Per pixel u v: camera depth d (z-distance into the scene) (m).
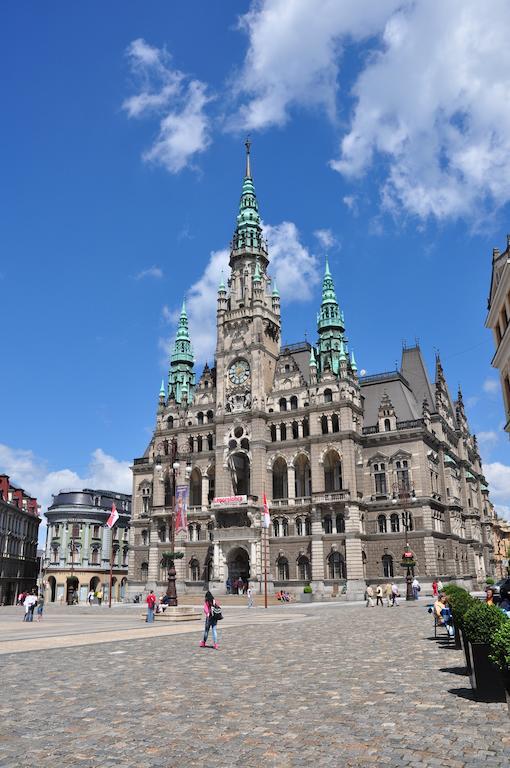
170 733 15.18
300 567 100.50
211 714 17.03
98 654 30.25
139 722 16.27
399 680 21.38
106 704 18.45
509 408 53.22
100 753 13.70
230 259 120.75
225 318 115.88
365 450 103.25
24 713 17.39
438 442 108.12
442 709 16.86
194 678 22.88
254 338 111.50
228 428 109.81
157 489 114.75
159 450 117.94
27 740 14.74
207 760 13.14
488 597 39.16
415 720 15.80
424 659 26.14
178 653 30.52
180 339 128.25
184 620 55.62
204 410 116.50
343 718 16.23
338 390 102.81
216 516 105.38
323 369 108.06
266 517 83.56
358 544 95.94
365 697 18.73
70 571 129.25
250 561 101.31
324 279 115.00
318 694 19.41
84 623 54.12
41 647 33.28
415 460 99.00
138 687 21.12
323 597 95.81
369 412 108.00
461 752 13.20
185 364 126.56
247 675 23.42
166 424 119.25
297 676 22.94
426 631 37.88
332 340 109.81
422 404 109.06
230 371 113.06
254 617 57.44
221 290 117.06
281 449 106.44
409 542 96.50
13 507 123.56
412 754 13.16
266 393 110.31
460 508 109.69
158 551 113.56
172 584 60.19
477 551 121.38
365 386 111.56
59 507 133.88
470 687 19.70
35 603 59.56
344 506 97.38
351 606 72.75
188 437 116.56
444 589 34.78
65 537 131.62
